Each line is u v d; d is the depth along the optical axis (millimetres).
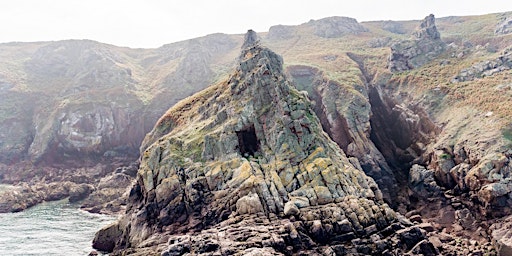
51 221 77625
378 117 102500
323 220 46219
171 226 53875
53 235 67312
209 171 57625
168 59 186750
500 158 64125
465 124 78062
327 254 41750
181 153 61938
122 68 162500
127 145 132625
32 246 60781
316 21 181750
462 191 68625
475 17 172375
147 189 59062
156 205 57312
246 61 72688
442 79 96500
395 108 98750
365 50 139375
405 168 85375
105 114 132750
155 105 141875
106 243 60125
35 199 94688
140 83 159625
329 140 66750
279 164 55812
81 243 62688
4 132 132625
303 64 120312
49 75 170875
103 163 123125
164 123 80125
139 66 184875
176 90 149500
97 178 111062
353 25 177125
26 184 106312
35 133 133625
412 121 91562
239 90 68188
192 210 54500
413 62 109750
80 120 129625
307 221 46156
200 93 83375
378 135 97188
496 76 89250
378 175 81625
